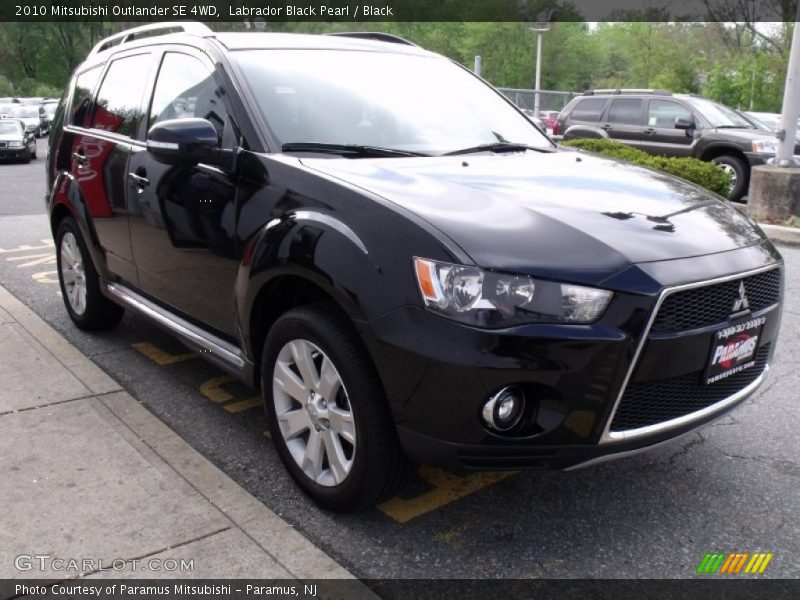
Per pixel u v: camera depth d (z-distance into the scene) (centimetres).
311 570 262
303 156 325
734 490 326
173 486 312
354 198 278
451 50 6388
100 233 451
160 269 394
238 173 328
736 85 3381
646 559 277
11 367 442
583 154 405
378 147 349
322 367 285
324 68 384
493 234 256
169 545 273
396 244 258
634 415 261
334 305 285
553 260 250
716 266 270
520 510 308
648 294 248
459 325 242
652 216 292
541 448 251
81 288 502
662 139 1403
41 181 1717
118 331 518
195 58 386
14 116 3788
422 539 286
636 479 335
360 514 301
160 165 381
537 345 241
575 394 246
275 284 306
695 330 262
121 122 439
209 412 394
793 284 687
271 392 315
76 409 385
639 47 4516
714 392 286
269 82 357
